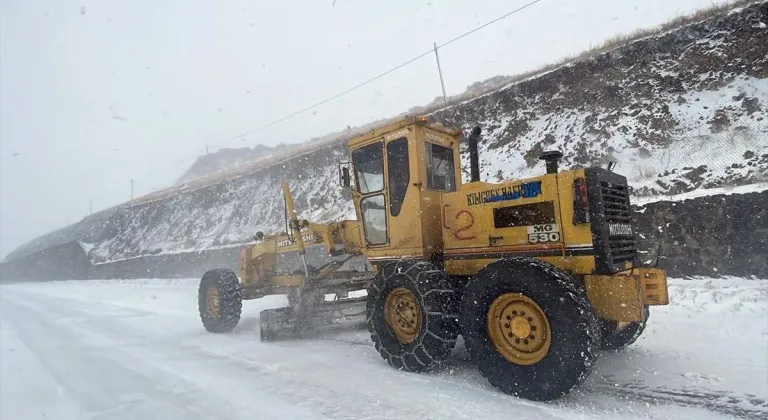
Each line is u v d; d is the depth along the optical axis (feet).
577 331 10.73
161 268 82.38
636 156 33.24
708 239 26.20
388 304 15.11
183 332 24.68
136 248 100.07
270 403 12.19
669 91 34.99
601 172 12.48
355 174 18.51
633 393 11.79
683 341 16.29
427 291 13.62
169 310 36.11
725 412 10.50
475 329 12.62
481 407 11.13
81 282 101.30
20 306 47.96
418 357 13.85
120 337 24.14
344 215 54.65
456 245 14.90
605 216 12.22
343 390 12.92
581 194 12.13
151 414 11.91
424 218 15.87
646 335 17.34
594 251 12.02
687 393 11.64
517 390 11.71
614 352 15.29
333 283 20.58
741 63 32.50
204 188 95.20
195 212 91.97
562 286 11.05
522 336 11.89
